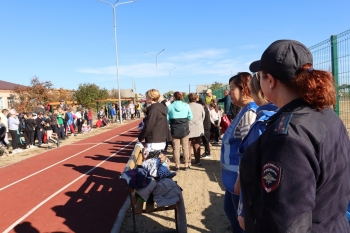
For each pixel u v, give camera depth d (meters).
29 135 14.78
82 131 21.73
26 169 9.73
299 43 1.36
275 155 1.18
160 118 6.34
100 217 5.10
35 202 6.20
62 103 20.69
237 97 2.56
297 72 1.32
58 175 8.53
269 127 1.31
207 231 4.18
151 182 3.90
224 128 7.52
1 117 14.18
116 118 32.84
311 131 1.19
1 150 12.48
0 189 7.45
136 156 5.17
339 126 1.32
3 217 5.45
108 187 6.88
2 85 44.56
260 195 1.33
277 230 1.12
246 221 1.44
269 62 1.37
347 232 1.30
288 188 1.12
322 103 1.26
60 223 4.97
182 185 6.32
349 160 1.32
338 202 1.26
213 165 7.93
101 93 50.03
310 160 1.15
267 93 1.46
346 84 4.42
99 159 10.71
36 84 31.67
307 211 1.10
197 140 7.93
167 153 10.00
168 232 4.13
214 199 5.40
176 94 7.37
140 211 3.91
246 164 1.39
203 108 7.99
